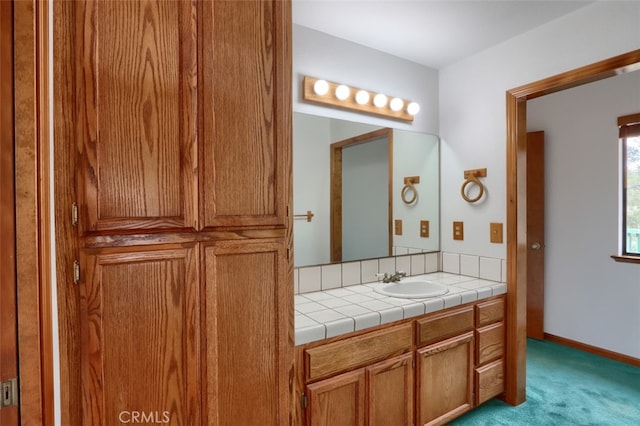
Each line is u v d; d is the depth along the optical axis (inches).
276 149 47.0
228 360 42.9
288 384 48.0
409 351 69.4
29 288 29.0
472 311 80.2
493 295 84.4
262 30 46.1
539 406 86.9
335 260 86.5
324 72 83.3
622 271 111.9
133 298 37.4
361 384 62.2
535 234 131.3
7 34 28.2
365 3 71.1
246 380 44.2
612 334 114.3
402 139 97.5
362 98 87.1
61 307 34.2
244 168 44.3
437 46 90.4
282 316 47.4
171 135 39.4
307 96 80.2
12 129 28.4
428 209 103.0
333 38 84.5
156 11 38.7
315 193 83.7
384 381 65.5
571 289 124.0
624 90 110.8
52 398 30.8
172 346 39.4
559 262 127.0
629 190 113.0
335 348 59.3
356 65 88.2
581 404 87.7
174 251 39.6
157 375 38.5
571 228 123.6
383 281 91.3
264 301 45.8
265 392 45.8
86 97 34.9
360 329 62.6
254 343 44.9
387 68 93.6
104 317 35.9
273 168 46.8
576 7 73.2
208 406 41.3
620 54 67.9
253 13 45.4
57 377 33.6
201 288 41.2
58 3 33.8
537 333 132.0
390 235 95.8
